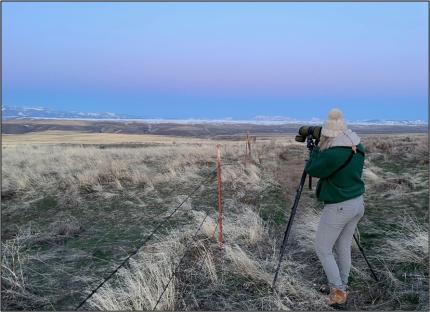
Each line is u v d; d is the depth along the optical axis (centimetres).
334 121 390
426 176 953
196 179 1078
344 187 389
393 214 683
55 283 491
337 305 402
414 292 420
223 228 629
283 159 1412
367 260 471
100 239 655
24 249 626
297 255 533
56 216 817
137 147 2364
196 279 472
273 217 707
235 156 1471
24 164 1469
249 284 449
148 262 507
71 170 1254
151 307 405
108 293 421
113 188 1023
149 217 769
